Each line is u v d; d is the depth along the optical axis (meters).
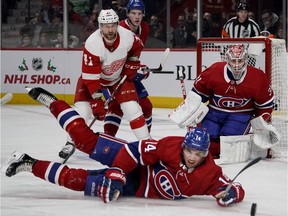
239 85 7.33
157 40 14.05
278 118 8.09
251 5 13.28
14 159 5.62
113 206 5.48
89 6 14.51
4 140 9.33
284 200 5.79
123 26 8.09
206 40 8.25
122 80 7.38
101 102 7.20
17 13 15.00
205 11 13.63
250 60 8.90
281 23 13.12
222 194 5.34
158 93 13.62
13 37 15.05
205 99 7.57
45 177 5.60
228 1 13.51
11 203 5.63
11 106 14.20
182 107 7.38
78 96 7.64
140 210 5.36
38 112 12.99
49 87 14.52
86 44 7.18
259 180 6.61
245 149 7.46
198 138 5.10
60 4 14.61
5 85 14.84
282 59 8.12
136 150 5.37
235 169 7.14
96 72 7.18
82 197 5.80
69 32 14.61
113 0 14.40
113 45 7.18
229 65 7.25
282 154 7.95
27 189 6.13
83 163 7.49
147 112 8.02
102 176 5.56
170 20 13.90
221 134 7.51
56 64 14.44
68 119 5.91
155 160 5.38
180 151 5.28
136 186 5.60
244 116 7.52
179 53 13.39
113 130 7.91
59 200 5.71
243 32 11.32
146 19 14.06
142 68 7.87
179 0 13.77
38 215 5.25
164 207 5.46
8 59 14.79
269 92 7.39
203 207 5.48
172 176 5.42
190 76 13.35
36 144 8.93
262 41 7.96
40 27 14.84
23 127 10.77
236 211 5.38
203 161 5.34
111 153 5.60
